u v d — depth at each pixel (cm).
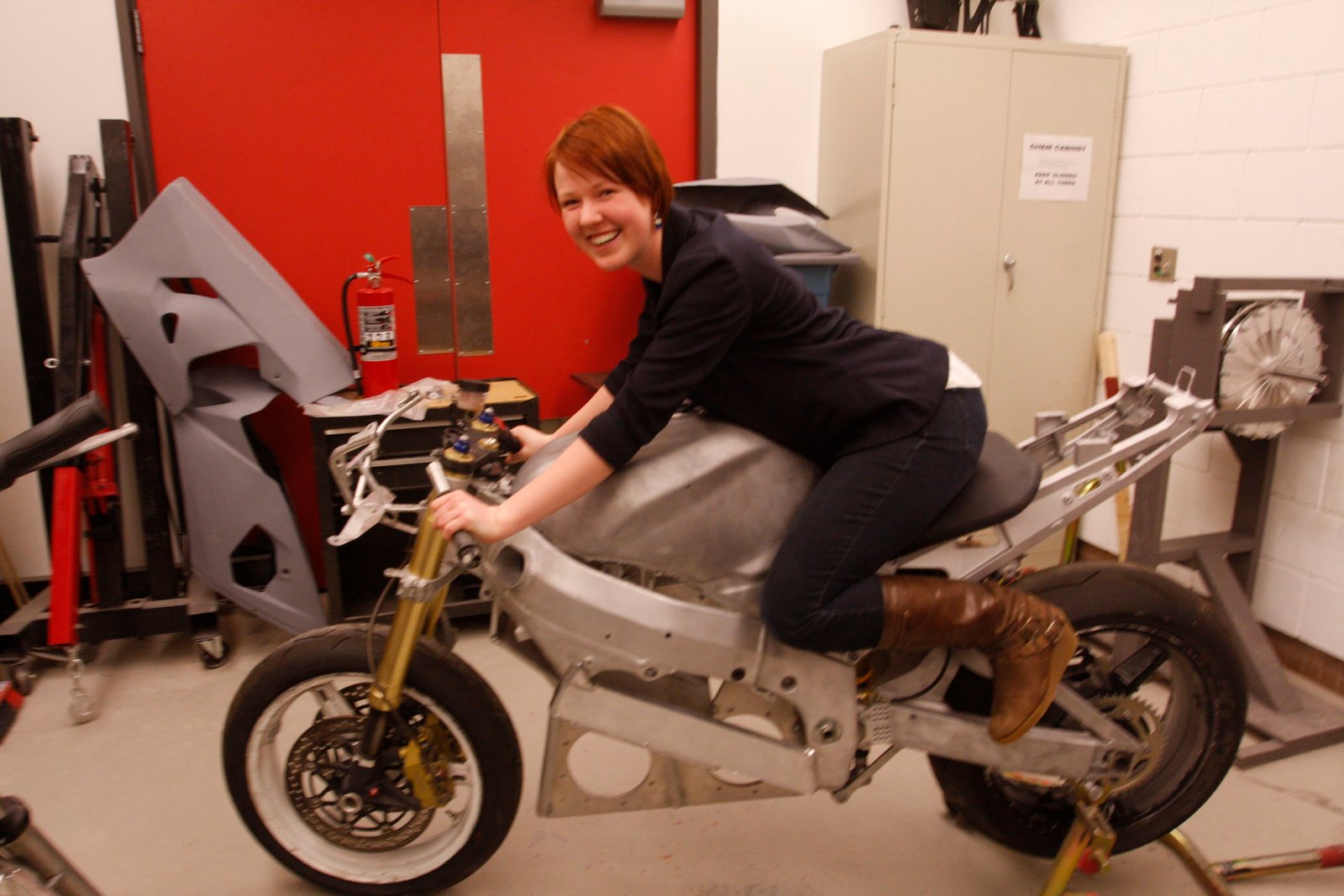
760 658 140
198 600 245
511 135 280
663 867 170
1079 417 159
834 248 269
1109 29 288
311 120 265
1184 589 155
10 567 259
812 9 296
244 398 241
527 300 293
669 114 294
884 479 131
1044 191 283
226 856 172
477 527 122
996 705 140
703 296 121
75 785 192
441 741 156
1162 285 277
